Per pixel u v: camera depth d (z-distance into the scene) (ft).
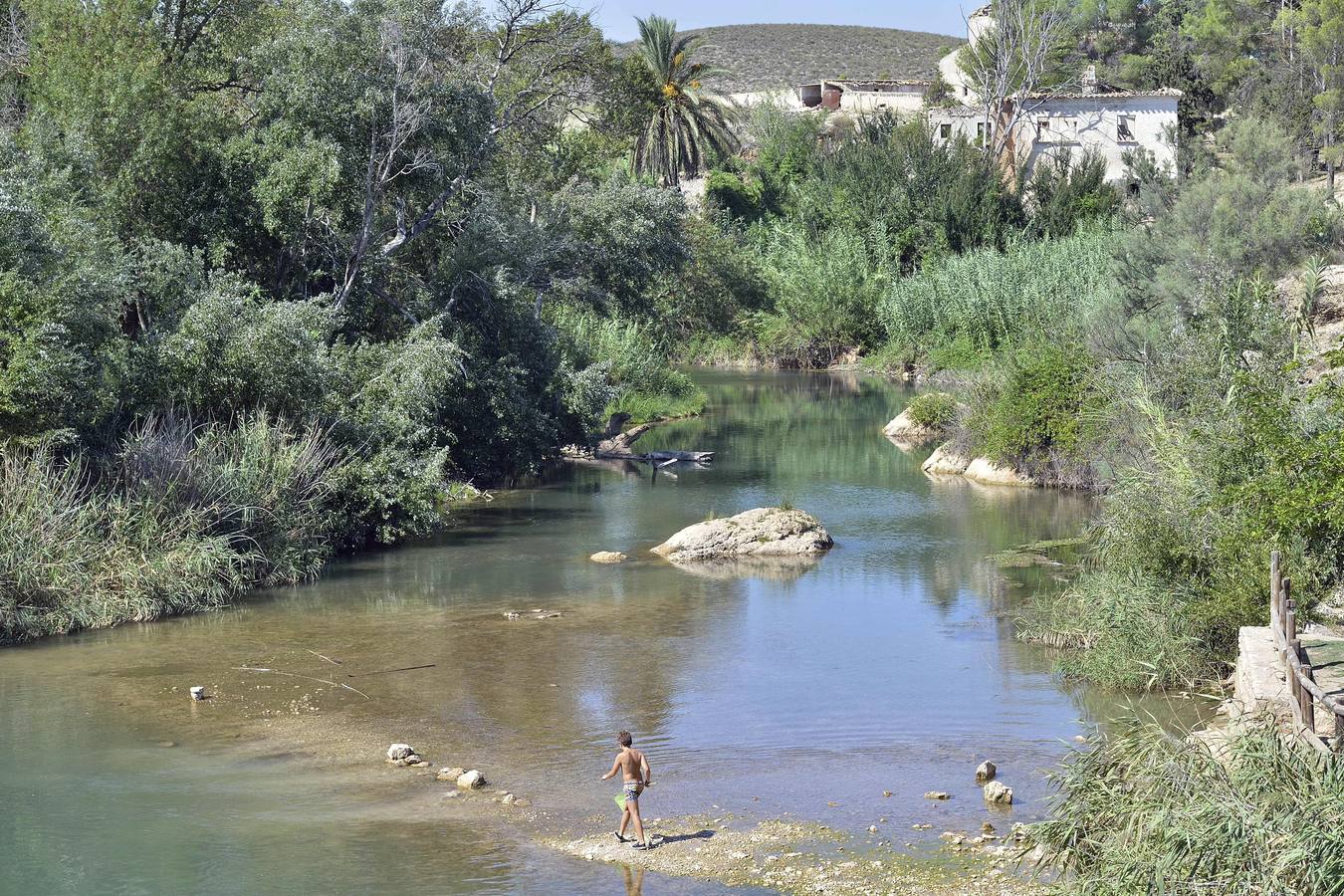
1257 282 100.42
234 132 120.78
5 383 78.23
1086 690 62.34
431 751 54.24
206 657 68.33
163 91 113.80
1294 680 45.96
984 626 74.74
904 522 107.96
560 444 144.77
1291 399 63.62
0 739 55.26
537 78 149.69
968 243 262.06
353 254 116.88
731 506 116.26
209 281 104.17
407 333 126.62
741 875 41.42
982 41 304.30
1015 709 59.47
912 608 79.15
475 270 128.36
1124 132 278.87
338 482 95.25
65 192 98.63
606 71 158.51
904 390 219.61
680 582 86.89
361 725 57.52
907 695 61.82
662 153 287.69
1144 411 87.86
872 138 292.20
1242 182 135.64
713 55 537.24
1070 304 205.57
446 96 121.39
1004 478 128.57
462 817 46.75
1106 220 247.29
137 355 93.45
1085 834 39.70
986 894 39.63
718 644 70.95
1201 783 38.14
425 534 102.83
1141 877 35.60
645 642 71.51
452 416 126.00
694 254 197.67
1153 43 347.97
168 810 47.29
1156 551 68.28
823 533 97.86
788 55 545.03
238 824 45.98
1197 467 72.59
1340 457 51.06
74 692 62.13
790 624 75.46
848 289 259.80
